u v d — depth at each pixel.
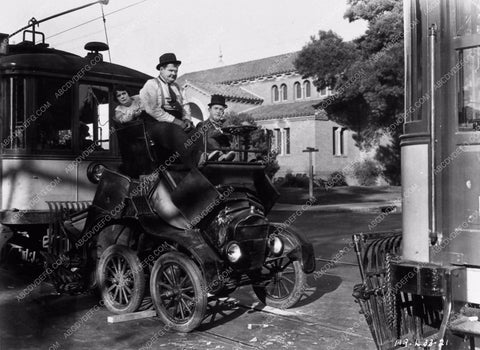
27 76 8.59
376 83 26.09
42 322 6.64
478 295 3.88
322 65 29.02
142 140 6.83
